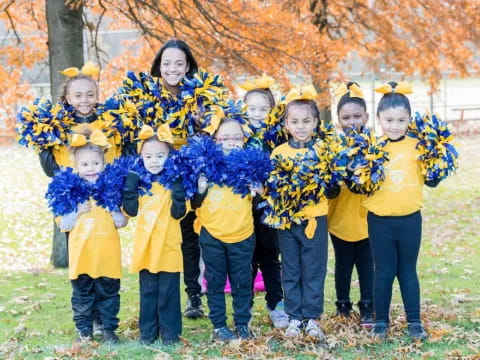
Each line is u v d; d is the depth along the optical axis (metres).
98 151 4.63
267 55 8.16
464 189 13.41
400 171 4.54
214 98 4.91
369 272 4.95
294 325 4.61
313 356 4.28
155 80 4.97
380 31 11.30
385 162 4.54
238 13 8.09
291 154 4.67
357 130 4.78
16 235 11.45
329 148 4.46
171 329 4.60
